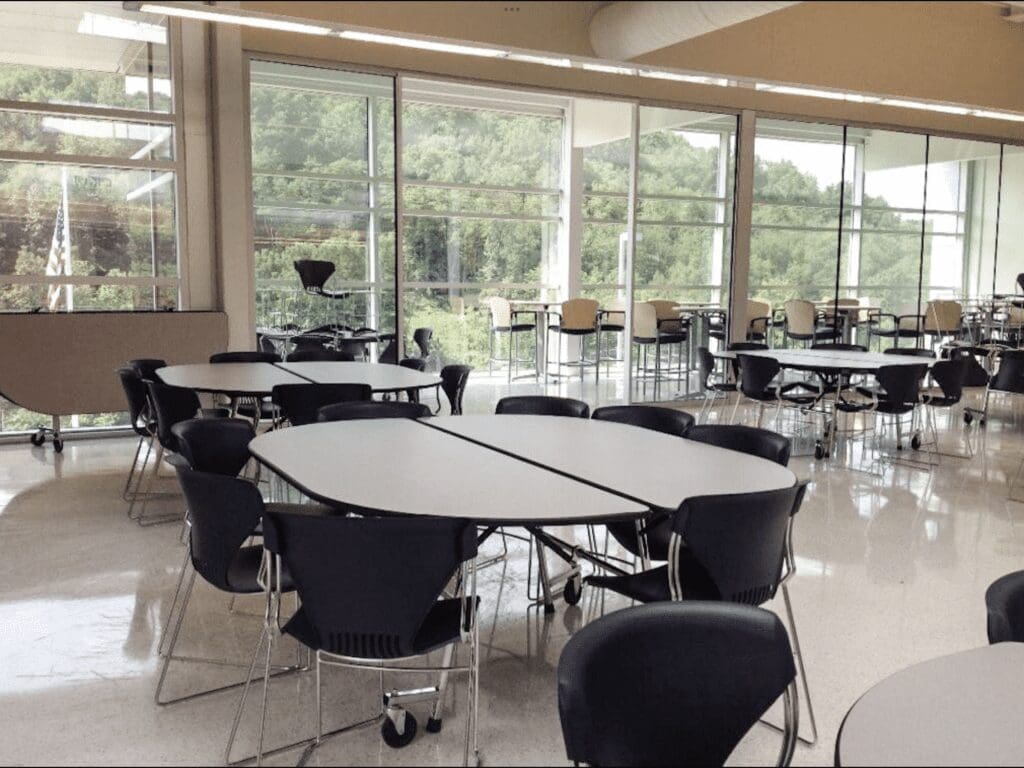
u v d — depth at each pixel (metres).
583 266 11.98
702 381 9.23
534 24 5.16
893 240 10.11
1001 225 10.73
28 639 3.40
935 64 7.78
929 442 7.55
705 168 8.97
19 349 6.83
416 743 2.70
